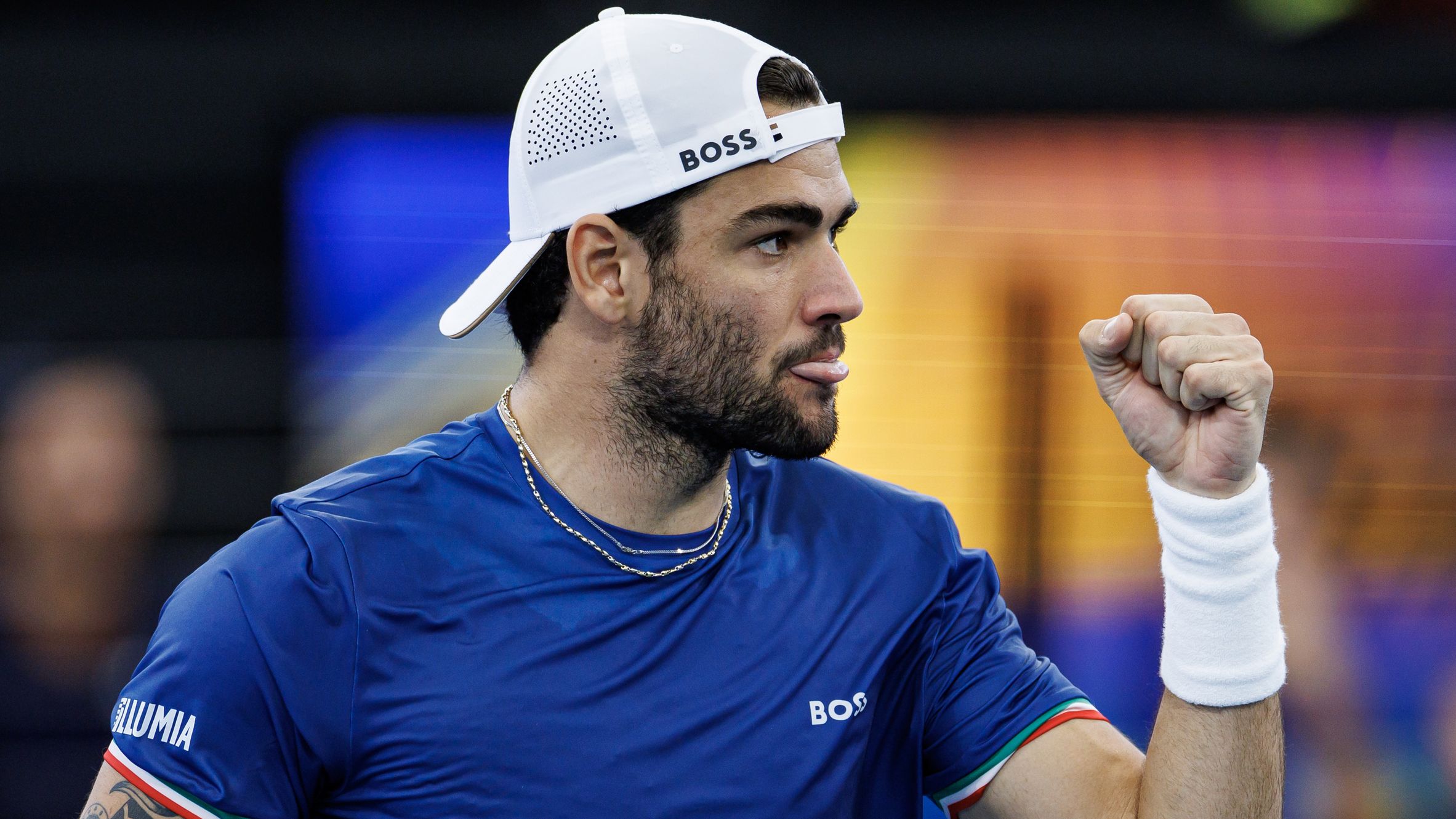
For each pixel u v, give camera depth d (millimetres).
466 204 14672
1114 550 13883
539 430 5781
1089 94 14102
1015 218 14203
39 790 13570
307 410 14492
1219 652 5441
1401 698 13531
